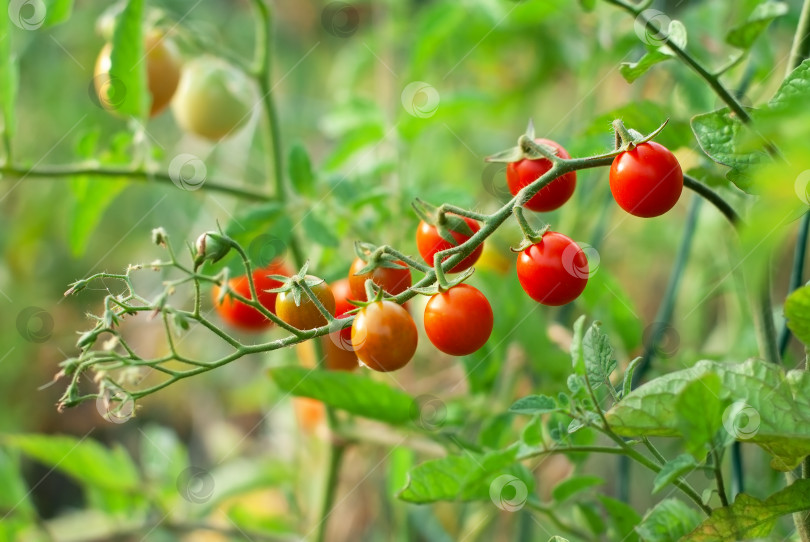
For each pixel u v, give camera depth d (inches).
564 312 39.8
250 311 32.7
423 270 27.0
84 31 57.9
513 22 43.4
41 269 56.1
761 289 28.2
